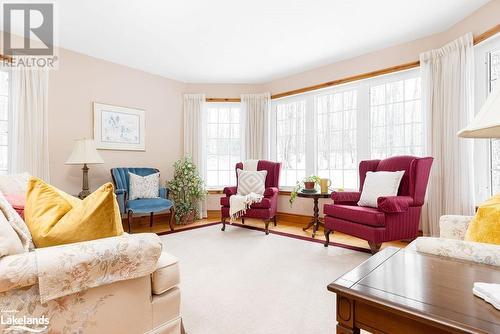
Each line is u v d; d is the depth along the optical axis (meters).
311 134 4.34
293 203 4.46
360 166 3.33
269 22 2.85
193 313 1.61
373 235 2.47
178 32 3.06
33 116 3.15
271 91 4.82
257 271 2.27
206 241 3.25
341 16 2.74
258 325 1.48
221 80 4.81
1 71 3.09
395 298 0.72
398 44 3.38
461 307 0.67
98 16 2.73
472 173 2.65
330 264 2.44
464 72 2.70
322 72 4.13
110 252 0.97
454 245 1.07
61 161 3.44
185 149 4.79
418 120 3.29
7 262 0.81
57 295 0.87
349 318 0.79
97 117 3.76
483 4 2.55
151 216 4.11
